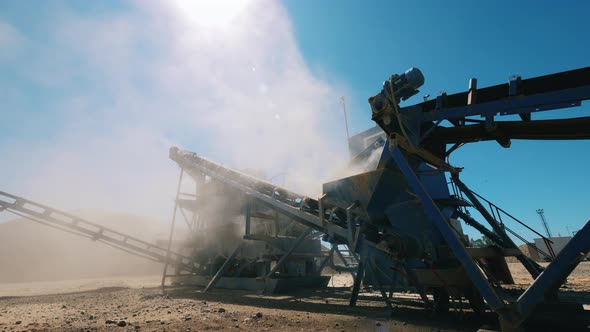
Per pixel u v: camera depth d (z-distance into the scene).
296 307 9.38
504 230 9.27
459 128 6.61
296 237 16.75
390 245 7.66
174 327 6.70
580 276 17.19
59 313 9.45
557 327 5.00
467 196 9.70
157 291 16.45
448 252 7.29
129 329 6.55
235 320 7.44
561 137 5.66
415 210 8.00
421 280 7.23
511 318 4.68
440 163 7.21
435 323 6.41
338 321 7.02
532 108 5.38
